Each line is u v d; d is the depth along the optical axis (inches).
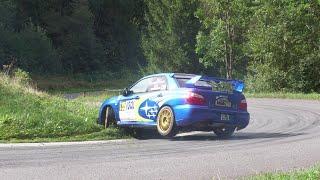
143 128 568.1
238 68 1806.1
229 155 417.1
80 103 741.9
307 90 1501.0
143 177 331.3
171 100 531.8
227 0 1732.3
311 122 708.0
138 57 3304.6
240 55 1768.0
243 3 1710.1
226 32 1758.1
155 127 545.6
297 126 663.1
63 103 679.1
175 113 526.0
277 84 1524.4
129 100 575.8
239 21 1734.7
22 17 3058.6
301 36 1514.5
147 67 2512.3
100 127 577.9
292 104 1052.5
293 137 536.7
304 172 325.7
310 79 1503.4
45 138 527.2
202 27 2234.3
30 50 2736.2
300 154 418.6
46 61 2787.9
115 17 3442.4
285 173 327.0
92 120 599.8
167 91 542.0
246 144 487.2
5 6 2847.0
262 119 767.7
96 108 699.4
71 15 3134.8
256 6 1638.8
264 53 1539.1
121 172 346.0
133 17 3484.3
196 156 412.8
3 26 2711.6
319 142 489.4
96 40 3208.7
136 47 3346.5
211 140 526.6
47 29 3112.7
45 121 550.6
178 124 523.2
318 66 1493.6
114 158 403.2
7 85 681.6
